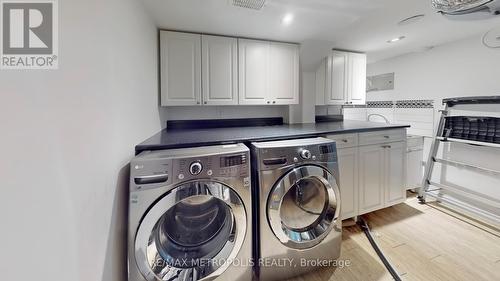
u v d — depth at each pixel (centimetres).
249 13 167
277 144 146
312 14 172
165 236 121
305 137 179
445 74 258
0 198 40
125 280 111
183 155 117
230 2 150
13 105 44
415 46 266
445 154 259
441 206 248
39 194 50
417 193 283
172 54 197
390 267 152
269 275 142
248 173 130
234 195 124
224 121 251
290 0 150
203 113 243
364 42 248
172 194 111
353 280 144
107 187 87
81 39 68
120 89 101
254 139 158
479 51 227
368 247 177
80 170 66
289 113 269
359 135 207
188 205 129
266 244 139
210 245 128
